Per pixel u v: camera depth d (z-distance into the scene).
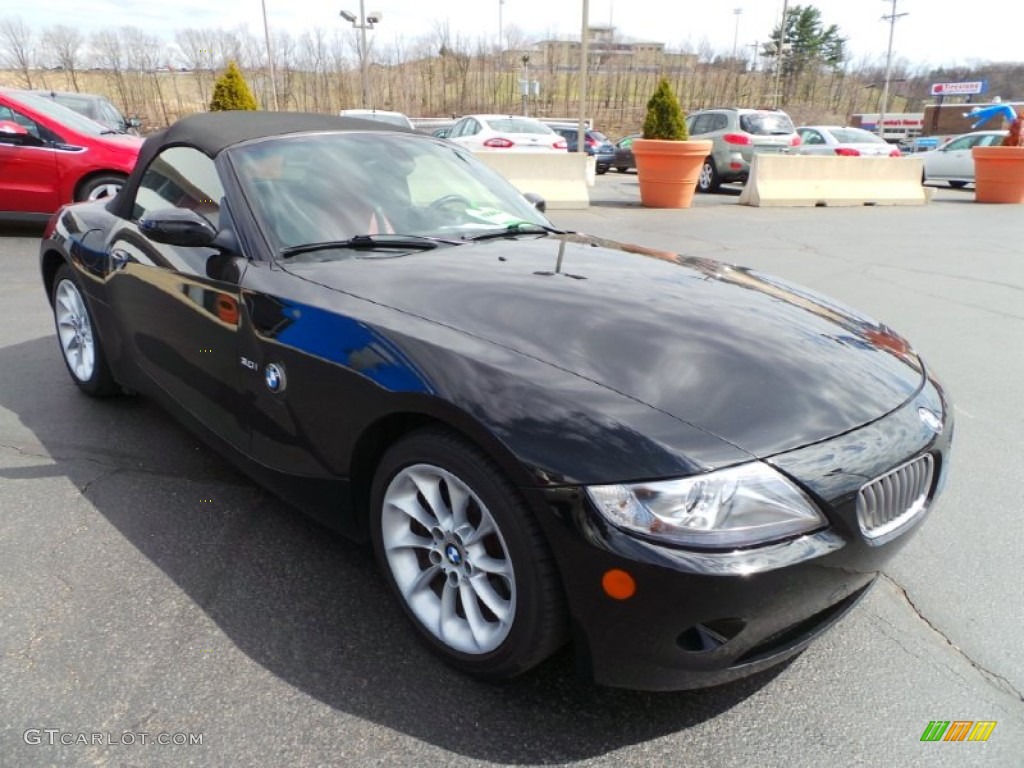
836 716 2.04
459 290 2.37
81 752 1.83
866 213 12.95
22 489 3.05
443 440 2.00
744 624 1.75
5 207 8.09
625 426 1.78
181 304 2.85
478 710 2.01
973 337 5.65
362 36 28.80
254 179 2.84
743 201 13.94
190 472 3.24
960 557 2.80
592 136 23.75
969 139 19.72
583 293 2.42
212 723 1.93
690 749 1.91
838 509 1.81
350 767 1.82
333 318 2.28
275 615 2.35
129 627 2.27
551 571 1.84
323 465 2.35
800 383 2.04
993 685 2.17
